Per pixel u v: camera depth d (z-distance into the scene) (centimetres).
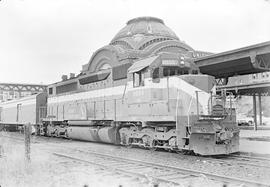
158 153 1312
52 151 1420
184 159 1151
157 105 1311
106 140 1669
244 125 4769
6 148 1380
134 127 1496
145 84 1370
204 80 1256
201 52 2914
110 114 1634
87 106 1875
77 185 747
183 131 1205
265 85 2414
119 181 780
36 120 2569
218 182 761
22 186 746
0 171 895
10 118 3219
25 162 991
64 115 2155
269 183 734
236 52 1964
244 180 742
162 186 717
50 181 788
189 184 739
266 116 6112
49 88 2466
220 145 1195
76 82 2047
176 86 1255
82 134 1884
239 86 2567
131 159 1100
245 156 1252
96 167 977
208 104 1232
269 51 1788
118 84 1592
